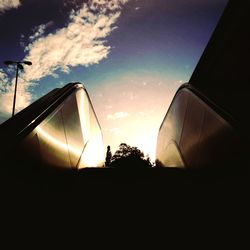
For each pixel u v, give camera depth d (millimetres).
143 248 2416
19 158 2455
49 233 2584
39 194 2705
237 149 2623
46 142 3254
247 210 2369
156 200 3197
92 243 2477
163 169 4102
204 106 3650
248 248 2281
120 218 2912
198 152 4113
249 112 2805
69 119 4441
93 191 3344
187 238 2520
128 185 3467
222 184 3029
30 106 3467
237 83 3219
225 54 3518
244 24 3014
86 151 5594
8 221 2021
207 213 2949
